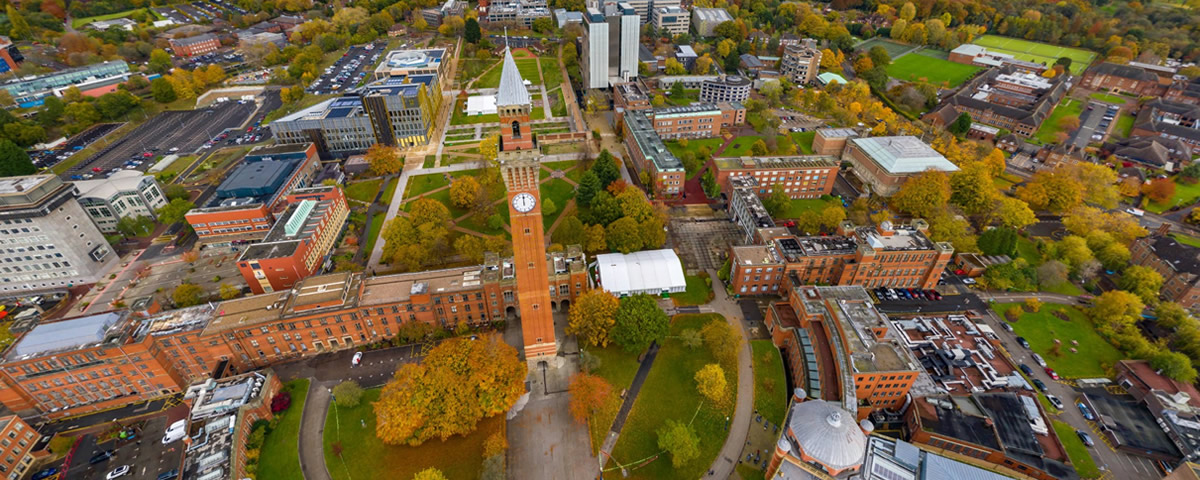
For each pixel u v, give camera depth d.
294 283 133.25
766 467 96.50
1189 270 134.25
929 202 167.75
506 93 81.25
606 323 116.00
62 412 108.44
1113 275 148.75
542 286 103.12
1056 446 97.50
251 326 112.38
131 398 111.31
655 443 100.81
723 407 108.06
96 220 163.75
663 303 137.50
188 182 198.62
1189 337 118.88
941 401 102.56
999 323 131.38
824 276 142.12
